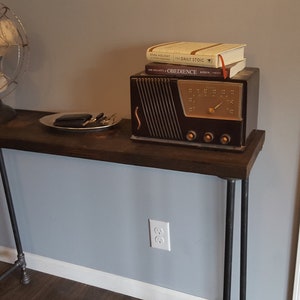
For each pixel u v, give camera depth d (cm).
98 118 132
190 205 141
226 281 117
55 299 162
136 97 109
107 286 166
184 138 108
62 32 138
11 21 136
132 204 150
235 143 103
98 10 131
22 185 166
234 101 100
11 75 150
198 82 102
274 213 131
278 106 119
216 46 108
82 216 160
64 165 154
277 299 141
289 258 134
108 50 134
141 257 157
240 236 131
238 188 132
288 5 109
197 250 146
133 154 107
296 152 121
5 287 169
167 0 121
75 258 169
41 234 172
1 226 180
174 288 156
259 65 117
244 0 113
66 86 145
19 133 128
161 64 106
